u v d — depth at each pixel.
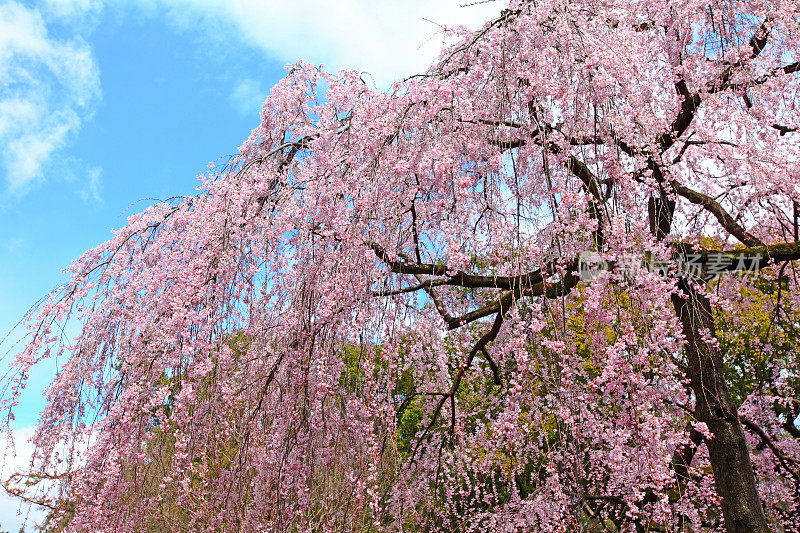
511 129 3.02
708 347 3.94
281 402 3.04
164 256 3.25
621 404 2.51
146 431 2.79
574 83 2.77
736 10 3.59
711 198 4.25
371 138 3.06
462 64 3.24
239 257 3.10
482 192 3.18
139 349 2.89
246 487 3.04
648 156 2.95
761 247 3.64
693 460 4.11
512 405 2.77
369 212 2.91
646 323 2.54
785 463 4.72
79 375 2.89
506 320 3.06
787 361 5.48
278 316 3.24
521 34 2.96
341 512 2.79
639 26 3.86
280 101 3.57
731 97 3.53
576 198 2.53
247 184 3.29
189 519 2.94
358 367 3.00
